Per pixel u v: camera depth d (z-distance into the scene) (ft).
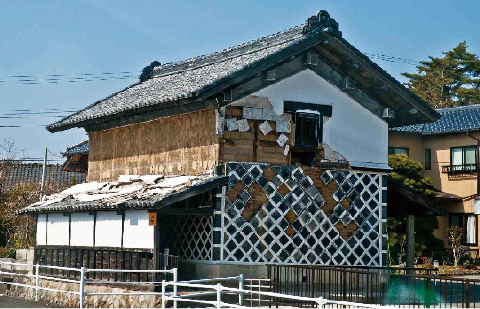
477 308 54.44
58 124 93.04
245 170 69.77
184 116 75.36
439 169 134.00
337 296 60.49
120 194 72.95
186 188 65.00
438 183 134.00
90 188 85.51
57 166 176.24
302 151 73.15
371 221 75.82
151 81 95.66
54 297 77.66
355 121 76.43
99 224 73.87
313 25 72.49
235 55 82.23
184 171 74.49
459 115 138.10
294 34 74.74
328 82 75.10
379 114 78.02
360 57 73.36
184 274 72.23
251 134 70.74
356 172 75.77
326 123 74.64
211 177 67.77
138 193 69.77
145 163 81.76
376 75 74.74
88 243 75.46
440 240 123.75
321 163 73.61
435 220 122.11
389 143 133.18
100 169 91.45
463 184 129.59
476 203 124.16
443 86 229.25
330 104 75.00
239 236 68.80
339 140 75.15
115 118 82.74
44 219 85.25
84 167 114.01
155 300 64.28
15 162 160.56
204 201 69.56
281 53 70.03
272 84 71.87
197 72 84.43
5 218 133.28
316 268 61.11
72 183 152.76
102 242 73.00
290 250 70.95
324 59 74.59
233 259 68.28
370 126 77.36
